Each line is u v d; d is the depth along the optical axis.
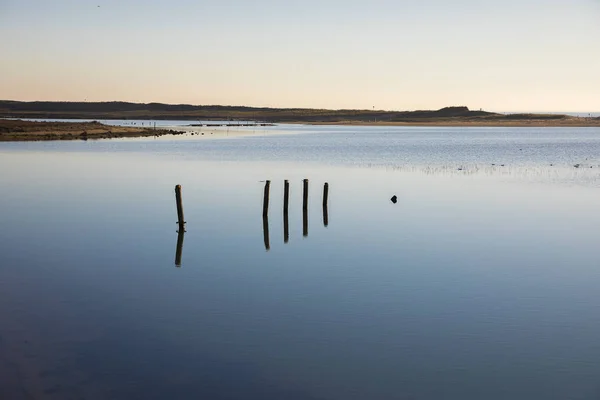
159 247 29.17
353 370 15.70
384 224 35.03
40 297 21.30
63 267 25.34
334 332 18.16
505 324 18.84
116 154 87.62
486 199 44.50
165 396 14.30
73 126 157.88
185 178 58.47
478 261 26.48
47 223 35.00
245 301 20.98
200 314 19.64
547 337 17.84
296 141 140.75
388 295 21.66
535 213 38.41
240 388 14.73
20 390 14.46
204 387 14.77
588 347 17.16
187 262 26.36
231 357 16.41
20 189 49.47
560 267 25.52
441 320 19.16
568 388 14.86
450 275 24.27
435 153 98.31
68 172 62.53
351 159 83.62
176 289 22.33
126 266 25.61
